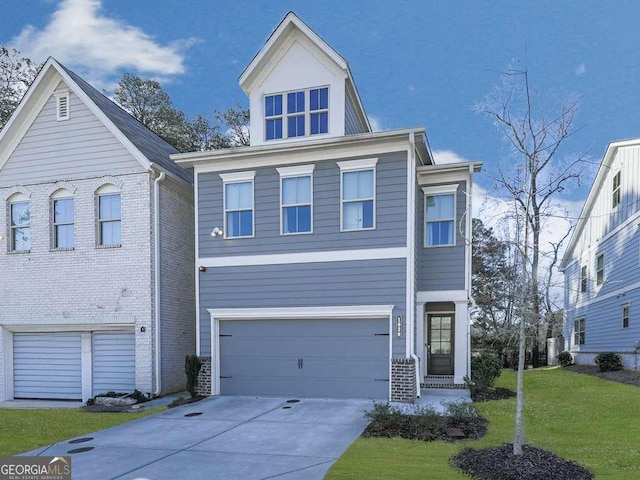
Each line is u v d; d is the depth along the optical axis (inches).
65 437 321.7
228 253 474.6
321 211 450.9
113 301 495.8
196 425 343.9
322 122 475.5
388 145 435.2
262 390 458.0
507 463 218.1
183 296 547.8
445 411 352.2
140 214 495.5
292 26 477.4
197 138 989.2
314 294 446.0
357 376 432.5
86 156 515.5
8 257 531.8
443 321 526.0
